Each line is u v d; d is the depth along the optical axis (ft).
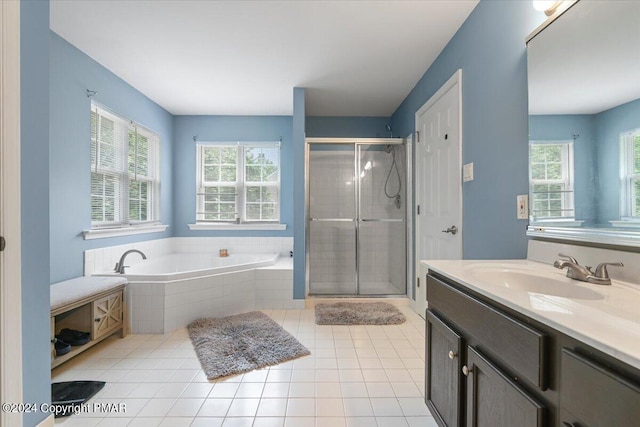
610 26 3.50
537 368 2.39
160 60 8.60
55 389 5.60
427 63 8.73
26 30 4.13
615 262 3.44
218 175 13.58
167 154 12.85
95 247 8.77
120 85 9.77
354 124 13.65
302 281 10.44
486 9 5.94
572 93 3.99
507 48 5.32
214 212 13.51
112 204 9.60
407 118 11.23
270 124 13.55
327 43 7.70
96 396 5.47
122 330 8.04
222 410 5.10
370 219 11.59
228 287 9.71
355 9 6.40
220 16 6.63
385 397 5.45
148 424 4.78
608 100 3.51
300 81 9.95
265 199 13.62
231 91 10.82
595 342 1.89
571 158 4.02
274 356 6.85
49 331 4.50
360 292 11.50
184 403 5.28
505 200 5.41
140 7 6.33
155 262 11.18
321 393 5.57
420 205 9.75
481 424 3.28
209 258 12.49
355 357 6.95
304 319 9.43
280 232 13.46
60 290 6.77
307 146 11.55
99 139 8.97
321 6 6.30
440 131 8.11
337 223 11.59
